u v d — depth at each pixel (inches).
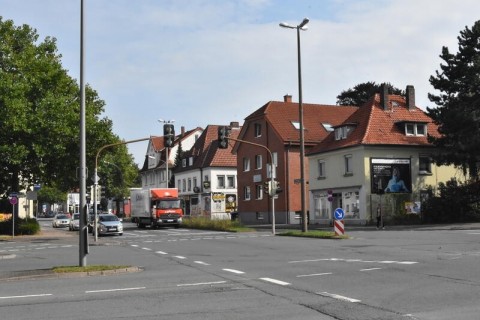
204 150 3088.1
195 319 316.2
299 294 400.2
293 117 2358.5
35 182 1683.1
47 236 1583.4
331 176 1942.7
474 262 574.2
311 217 2058.3
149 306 362.0
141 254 850.1
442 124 1665.8
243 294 405.7
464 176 1856.5
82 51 629.9
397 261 608.7
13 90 1441.9
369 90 2942.9
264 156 2370.8
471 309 327.0
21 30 1663.4
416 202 1750.7
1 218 1899.6
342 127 1914.4
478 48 1637.6
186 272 570.3
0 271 615.5
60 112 1520.7
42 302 388.8
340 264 598.9
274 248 878.4
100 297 406.3
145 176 4050.2
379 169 1779.0
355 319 306.8
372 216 1752.0
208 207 2878.9
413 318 305.6
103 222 1552.7
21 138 1485.0
